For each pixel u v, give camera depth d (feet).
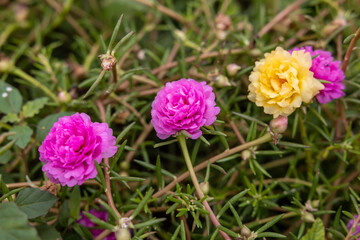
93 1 1.40
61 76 1.23
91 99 1.15
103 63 0.95
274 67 0.96
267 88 0.96
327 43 1.19
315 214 1.01
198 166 0.99
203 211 0.92
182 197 0.94
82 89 1.19
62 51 1.38
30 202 0.94
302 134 1.07
